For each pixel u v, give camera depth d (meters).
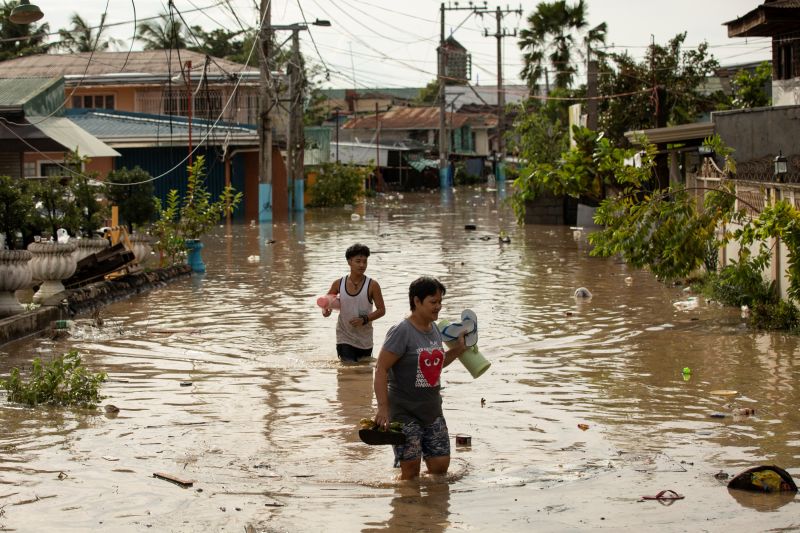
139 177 25.48
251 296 17.36
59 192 18.02
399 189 71.38
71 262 15.83
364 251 11.30
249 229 34.50
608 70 38.00
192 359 11.67
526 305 15.84
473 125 96.25
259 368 11.11
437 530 5.92
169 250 20.72
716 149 15.38
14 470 7.21
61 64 50.78
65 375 10.29
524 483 6.86
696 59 36.88
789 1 21.52
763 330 13.01
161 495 6.62
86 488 6.78
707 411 8.88
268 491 6.72
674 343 12.32
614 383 10.12
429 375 6.85
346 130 81.62
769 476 6.62
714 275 16.94
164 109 47.41
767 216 12.51
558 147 38.56
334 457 7.57
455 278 19.58
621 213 14.61
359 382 10.32
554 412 8.95
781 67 23.53
